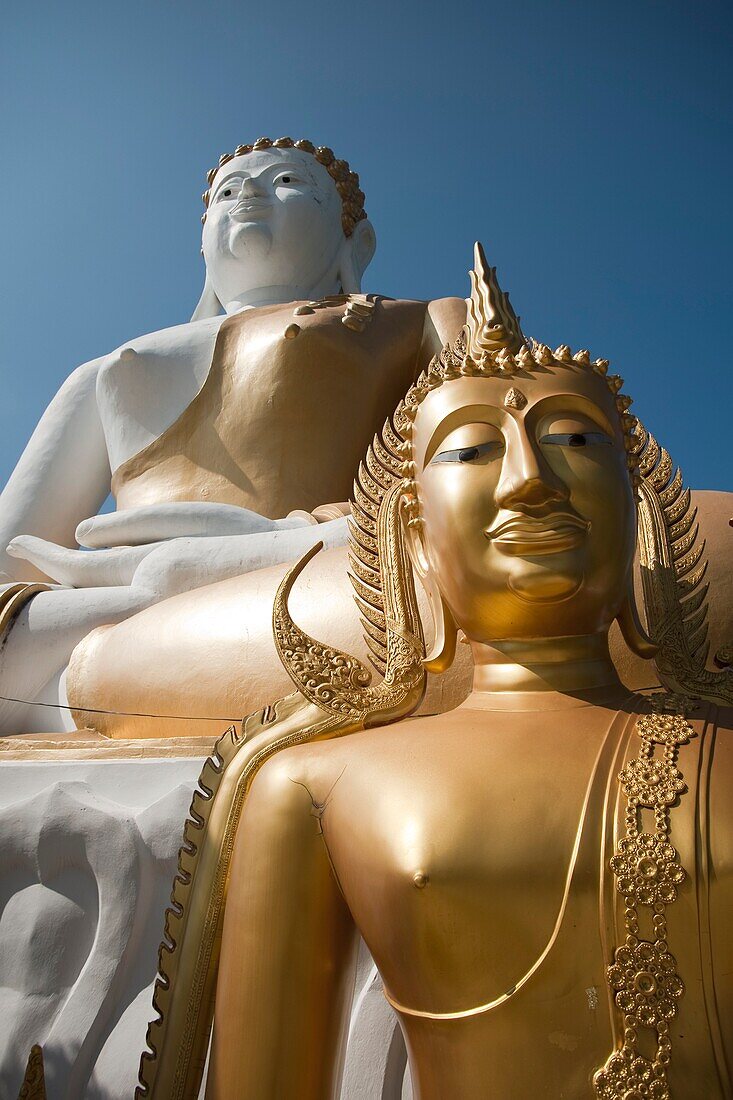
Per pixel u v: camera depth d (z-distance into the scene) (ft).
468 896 5.74
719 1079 5.48
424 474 6.98
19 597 12.66
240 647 9.66
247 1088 6.39
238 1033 6.48
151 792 9.18
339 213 21.90
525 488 6.34
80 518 19.38
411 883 5.81
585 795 5.88
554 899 5.70
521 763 6.06
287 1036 6.46
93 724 10.90
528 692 6.75
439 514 6.78
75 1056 8.04
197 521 14.44
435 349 19.13
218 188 21.61
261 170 21.13
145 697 10.21
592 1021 5.54
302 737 6.99
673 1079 5.44
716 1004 5.52
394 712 7.16
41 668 12.30
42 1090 7.50
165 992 6.84
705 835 5.70
